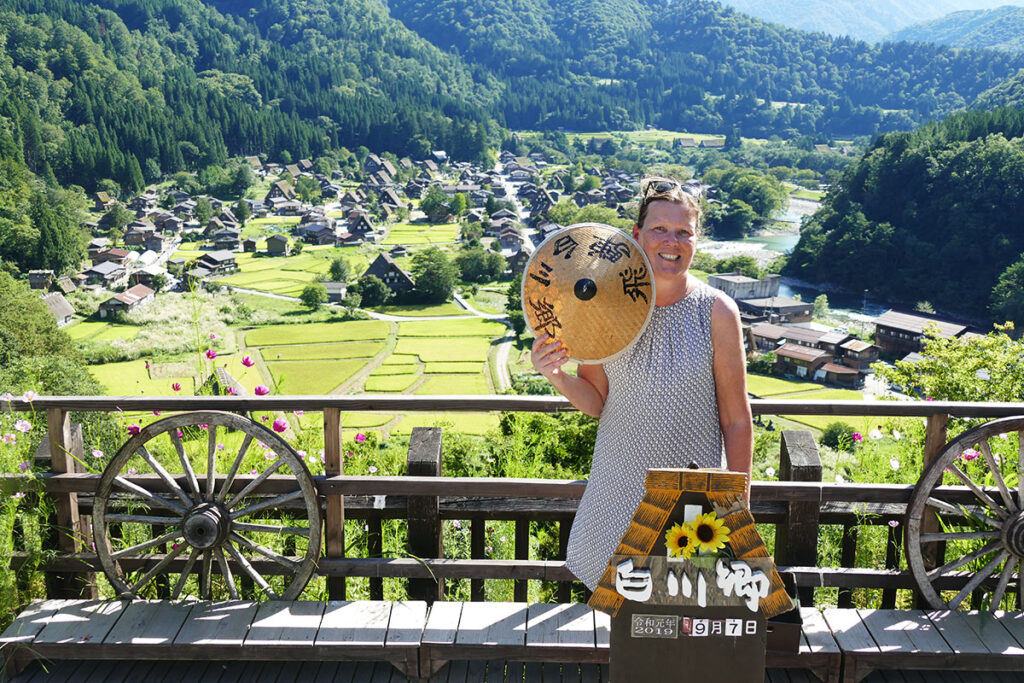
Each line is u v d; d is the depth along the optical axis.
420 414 39.59
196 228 134.75
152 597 3.52
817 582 3.21
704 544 1.94
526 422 5.44
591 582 2.36
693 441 2.26
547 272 2.25
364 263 102.44
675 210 2.24
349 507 3.44
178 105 193.50
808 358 63.84
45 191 123.62
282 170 190.00
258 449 4.22
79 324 71.00
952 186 103.38
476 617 3.01
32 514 3.28
